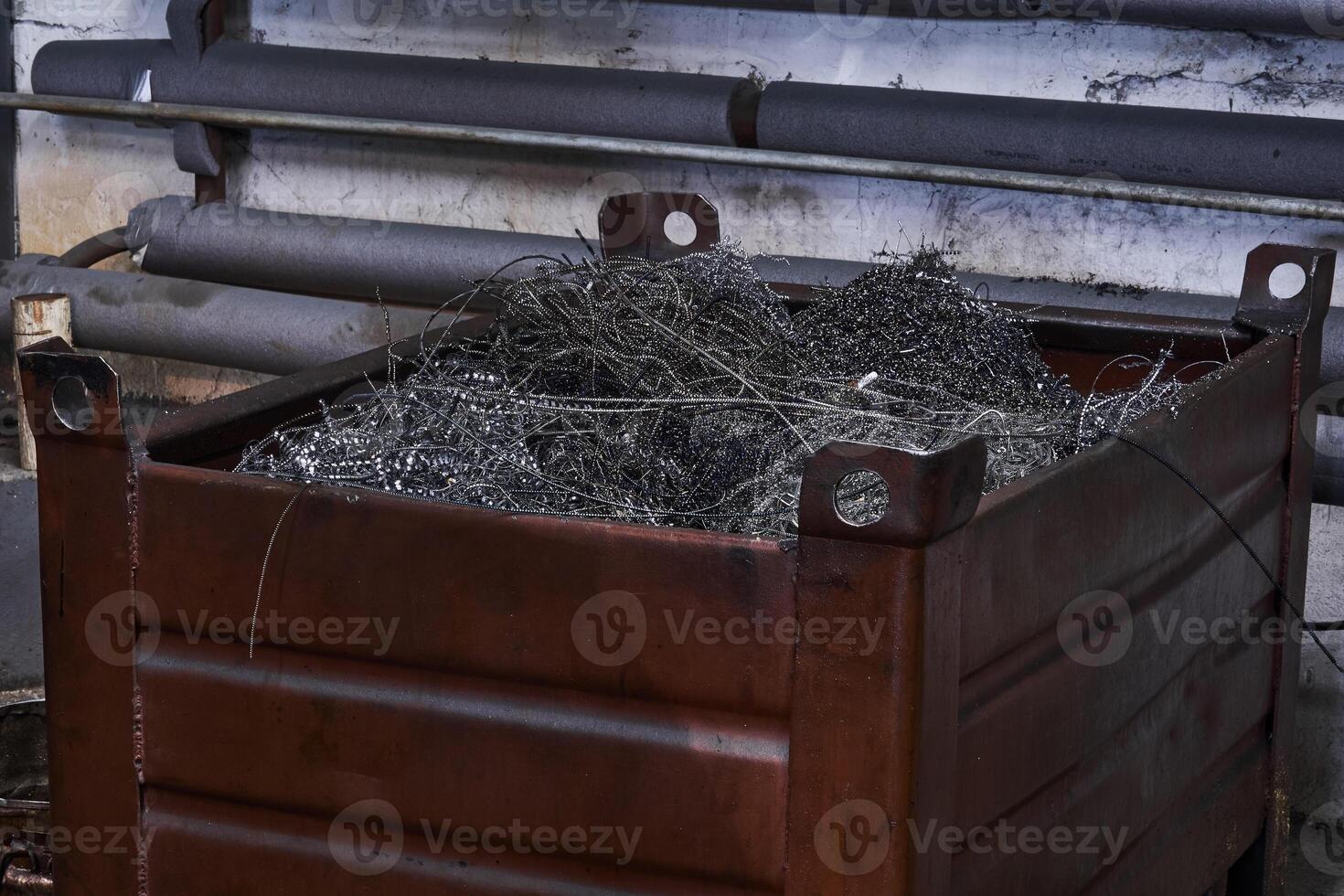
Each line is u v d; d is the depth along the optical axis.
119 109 2.89
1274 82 2.23
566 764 1.05
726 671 1.00
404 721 1.09
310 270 2.79
